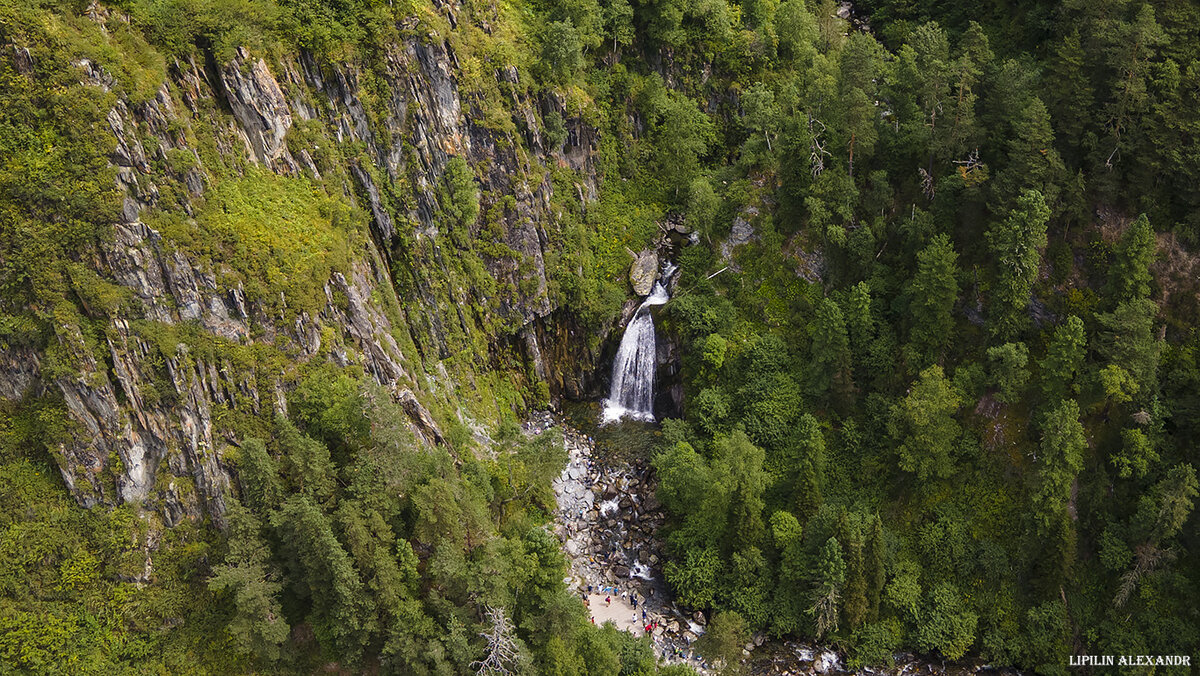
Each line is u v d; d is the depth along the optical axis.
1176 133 88.25
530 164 104.62
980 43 99.38
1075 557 84.94
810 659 83.56
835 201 100.88
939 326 92.31
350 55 90.69
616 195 115.81
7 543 73.44
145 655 74.62
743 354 101.31
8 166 71.12
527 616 75.69
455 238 98.38
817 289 103.88
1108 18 93.31
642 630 85.25
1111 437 87.25
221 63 81.69
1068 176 89.12
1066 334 83.75
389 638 73.75
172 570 76.19
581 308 107.75
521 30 107.31
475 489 83.88
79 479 75.06
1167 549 82.94
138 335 74.38
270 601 73.50
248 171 82.94
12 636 71.38
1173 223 91.00
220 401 77.06
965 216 95.50
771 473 94.56
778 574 87.38
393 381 86.50
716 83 122.38
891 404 93.81
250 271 78.50
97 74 74.06
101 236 72.88
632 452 103.50
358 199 91.88
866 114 96.88
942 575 87.62
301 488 75.69
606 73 116.25
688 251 110.94
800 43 120.38
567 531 94.31
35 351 73.56
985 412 91.50
